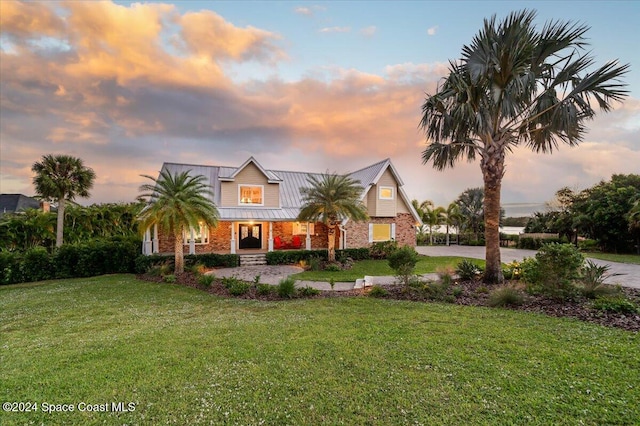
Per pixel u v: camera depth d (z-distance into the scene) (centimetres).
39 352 516
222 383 386
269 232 1861
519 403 323
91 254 1535
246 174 2017
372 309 754
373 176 2103
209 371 422
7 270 1343
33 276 1414
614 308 632
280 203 2127
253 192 2048
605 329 545
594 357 428
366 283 1141
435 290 880
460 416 305
